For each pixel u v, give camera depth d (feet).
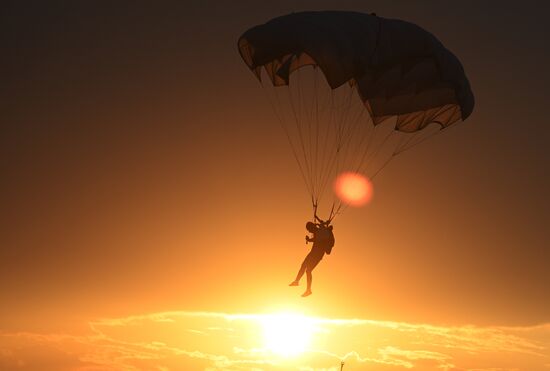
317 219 174.50
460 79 194.39
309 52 175.94
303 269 168.96
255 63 190.39
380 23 192.13
